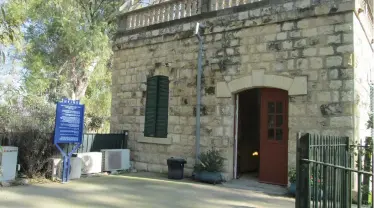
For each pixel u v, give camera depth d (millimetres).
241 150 9547
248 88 8109
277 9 7730
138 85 10508
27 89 12812
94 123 17812
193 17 9219
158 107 9859
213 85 8672
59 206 5723
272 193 7027
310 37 7297
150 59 10242
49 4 13594
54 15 13617
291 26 7562
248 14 8164
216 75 8641
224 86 8461
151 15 10422
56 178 7906
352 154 6168
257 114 10359
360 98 7320
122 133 10484
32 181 7570
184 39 9422
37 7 13594
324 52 7102
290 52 7523
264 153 7988
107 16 15508
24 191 6711
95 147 9758
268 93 8016
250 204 6086
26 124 8062
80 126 8148
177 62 9531
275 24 7793
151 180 8312
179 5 9734
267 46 7863
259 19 7965
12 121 8164
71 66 15242
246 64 8148
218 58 8641
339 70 6902
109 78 18578
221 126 8430
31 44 13680
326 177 3402
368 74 8648
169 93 9625
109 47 14922
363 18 7809
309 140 3168
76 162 8328
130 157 10422
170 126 9500
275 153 7812
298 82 7344
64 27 13297
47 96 14438
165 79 9781
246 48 8180
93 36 13750
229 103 8352
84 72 15867
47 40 14109
